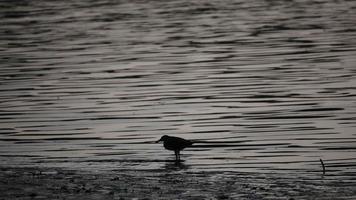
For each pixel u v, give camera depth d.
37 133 24.19
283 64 36.75
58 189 15.11
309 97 28.80
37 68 37.91
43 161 19.98
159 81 33.59
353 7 62.75
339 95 28.86
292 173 17.98
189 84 32.62
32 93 31.31
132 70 36.78
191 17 60.25
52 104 28.95
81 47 45.47
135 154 20.98
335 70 34.31
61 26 56.72
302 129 23.77
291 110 26.70
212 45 44.66
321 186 15.76
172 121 25.64
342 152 20.69
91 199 14.21
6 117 26.80
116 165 19.30
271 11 62.62
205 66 37.34
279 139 22.55
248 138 22.83
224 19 58.19
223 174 17.56
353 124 24.19
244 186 15.63
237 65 37.22
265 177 17.12
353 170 18.45
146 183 15.86
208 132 23.86
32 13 66.88
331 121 24.72
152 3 72.56
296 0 70.81
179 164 19.52
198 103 28.59
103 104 28.81
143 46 45.25
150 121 25.73
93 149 21.73
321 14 58.75
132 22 57.88
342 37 45.25
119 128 24.73
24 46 46.50
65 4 74.12
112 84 33.12
